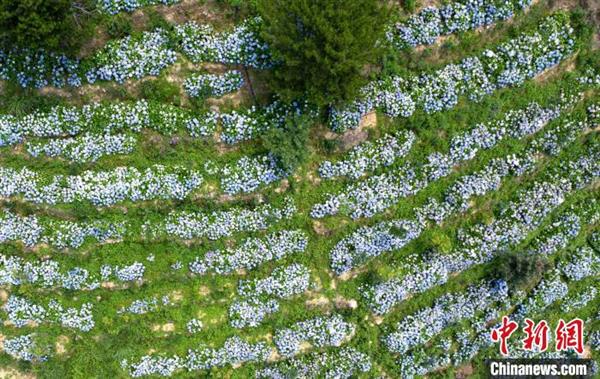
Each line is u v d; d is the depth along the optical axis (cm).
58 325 1750
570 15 1708
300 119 1617
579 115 1805
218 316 1780
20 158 1653
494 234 1827
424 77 1691
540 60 1708
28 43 1400
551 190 1844
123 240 1717
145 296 1744
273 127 1639
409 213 1795
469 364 1997
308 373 1833
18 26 1329
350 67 1416
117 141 1644
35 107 1616
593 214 1894
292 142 1620
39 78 1591
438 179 1784
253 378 1817
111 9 1557
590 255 1917
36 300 1731
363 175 1748
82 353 1762
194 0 1586
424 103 1695
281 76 1501
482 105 1739
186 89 1631
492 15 1666
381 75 1669
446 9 1644
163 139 1669
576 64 1767
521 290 1897
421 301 1873
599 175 1862
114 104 1634
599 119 1803
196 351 1772
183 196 1684
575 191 1883
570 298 1962
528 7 1686
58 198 1652
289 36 1416
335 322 1811
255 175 1677
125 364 1758
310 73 1460
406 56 1678
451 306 1872
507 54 1702
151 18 1589
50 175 1655
